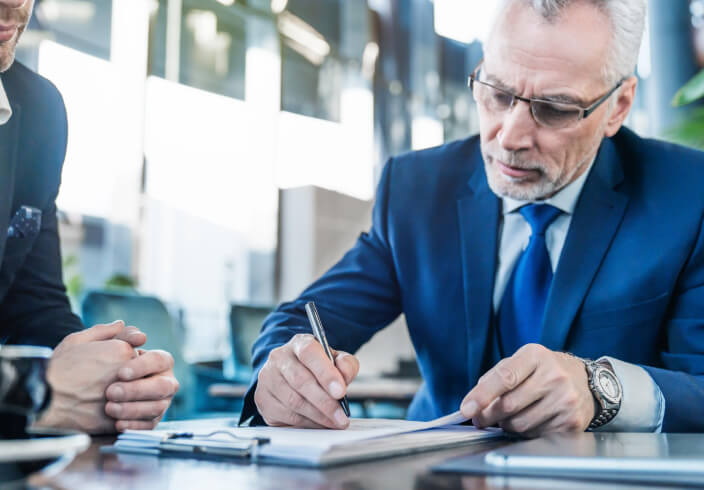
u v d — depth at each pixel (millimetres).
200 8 5930
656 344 1266
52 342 1276
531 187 1221
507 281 1360
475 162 1496
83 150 5145
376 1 7852
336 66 7254
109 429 974
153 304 3436
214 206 6047
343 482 570
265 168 6434
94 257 5492
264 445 699
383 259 1497
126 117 5363
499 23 1188
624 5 1167
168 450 753
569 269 1263
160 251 5742
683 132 3850
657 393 995
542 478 576
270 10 6477
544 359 915
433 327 1398
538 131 1164
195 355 5816
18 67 1412
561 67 1133
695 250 1237
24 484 508
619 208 1300
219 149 6066
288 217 6535
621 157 1381
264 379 1005
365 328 1439
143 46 5426
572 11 1140
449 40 8078
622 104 1261
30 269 1366
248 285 6297
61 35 5012
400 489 538
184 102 5785
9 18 1139
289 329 1292
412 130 8102
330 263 6582
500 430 935
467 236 1396
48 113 1431
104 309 3148
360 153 7324
